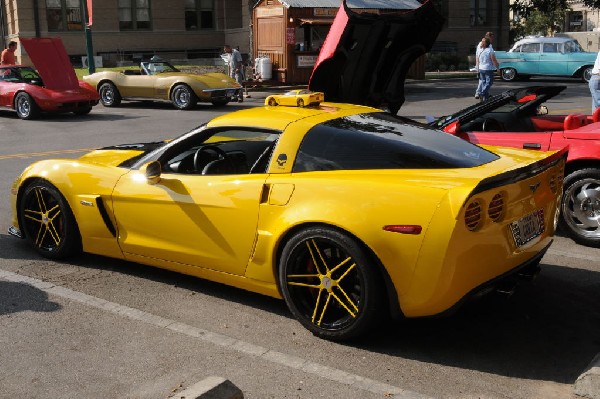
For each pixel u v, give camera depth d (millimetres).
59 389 3609
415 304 3809
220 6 36125
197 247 4727
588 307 4676
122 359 3945
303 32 21656
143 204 4953
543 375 3730
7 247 6148
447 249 3650
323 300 4141
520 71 28234
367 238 3803
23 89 16828
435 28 9133
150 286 5129
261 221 4332
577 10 48312
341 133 4371
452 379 3688
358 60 8977
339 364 3871
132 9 33969
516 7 38094
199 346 4113
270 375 3748
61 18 32562
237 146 4773
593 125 6406
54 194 5508
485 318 4496
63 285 5156
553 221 4484
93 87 18891
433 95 22125
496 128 7066
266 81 21969
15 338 4234
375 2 18703
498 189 3809
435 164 4113
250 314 4594
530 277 4383
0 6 34156
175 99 18812
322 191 4062
